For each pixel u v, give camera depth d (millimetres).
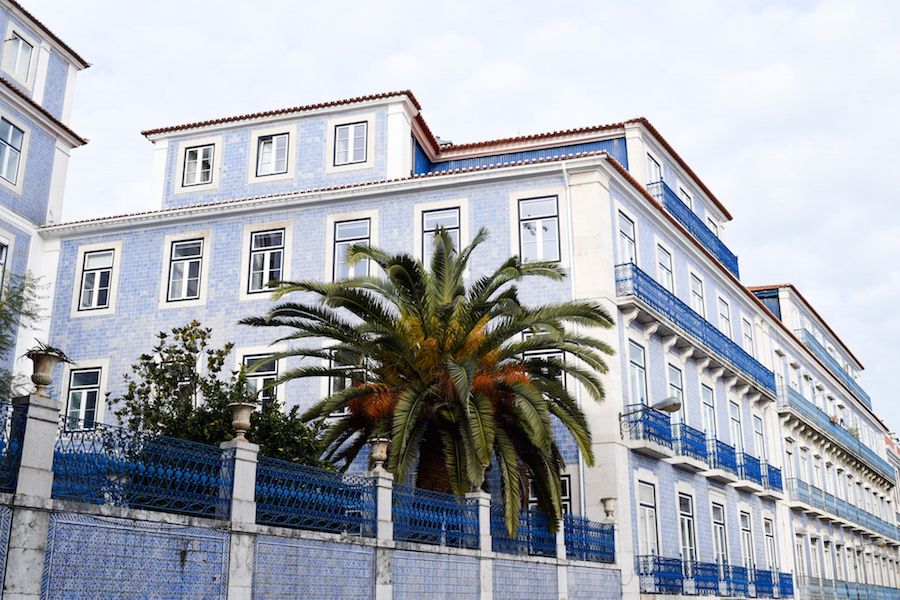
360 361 15875
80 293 22750
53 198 23422
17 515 7980
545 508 16047
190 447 9906
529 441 15805
